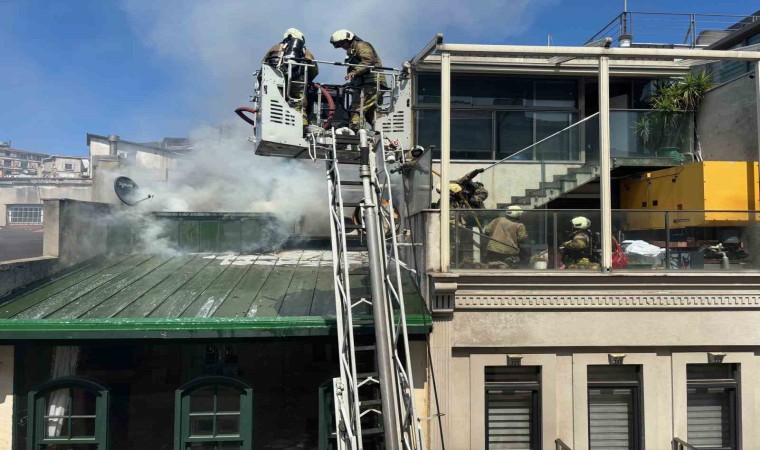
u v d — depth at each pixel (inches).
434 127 455.5
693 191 369.4
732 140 398.6
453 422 296.4
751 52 313.3
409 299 316.5
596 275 297.4
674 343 304.8
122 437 302.4
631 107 478.3
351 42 318.7
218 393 298.0
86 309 297.4
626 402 313.4
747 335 307.4
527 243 308.8
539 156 420.2
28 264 335.6
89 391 292.5
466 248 304.5
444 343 294.8
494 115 462.6
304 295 325.7
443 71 299.7
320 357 312.0
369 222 240.7
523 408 309.1
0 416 283.6
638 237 316.5
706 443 314.0
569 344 300.8
